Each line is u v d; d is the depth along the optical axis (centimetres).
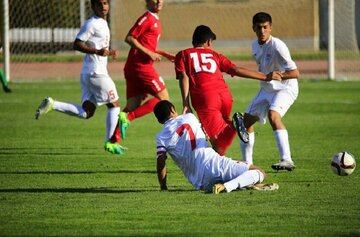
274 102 2333
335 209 1839
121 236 1598
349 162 2173
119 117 2794
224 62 2281
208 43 2312
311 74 6425
